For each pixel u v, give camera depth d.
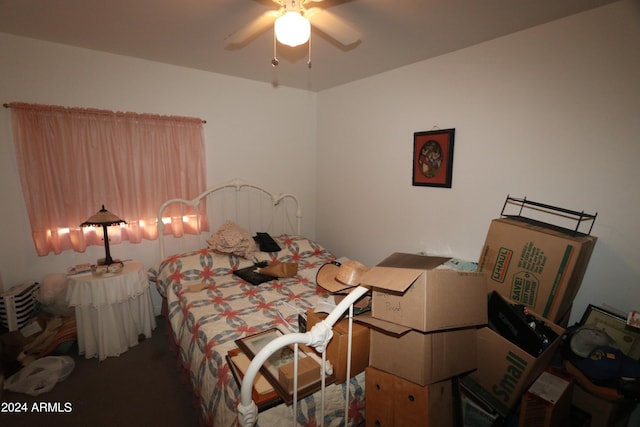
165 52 2.35
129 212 2.57
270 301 2.01
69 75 2.27
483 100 2.02
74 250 2.40
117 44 2.20
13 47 2.08
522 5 1.52
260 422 1.09
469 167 2.14
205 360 1.51
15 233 2.23
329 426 1.24
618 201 1.54
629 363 1.28
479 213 2.11
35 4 1.62
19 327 2.14
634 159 1.48
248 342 1.38
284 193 3.48
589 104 1.59
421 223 2.51
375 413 1.25
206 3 1.58
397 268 1.18
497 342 1.30
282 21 1.28
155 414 1.76
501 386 1.31
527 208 1.86
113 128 2.43
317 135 3.61
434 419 1.15
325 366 1.18
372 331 1.26
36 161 2.18
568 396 1.31
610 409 1.27
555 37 1.68
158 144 2.63
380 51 2.19
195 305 1.95
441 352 1.17
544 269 1.47
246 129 3.13
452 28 1.80
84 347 2.24
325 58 2.38
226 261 2.59
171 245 2.86
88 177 2.39
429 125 2.37
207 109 2.88
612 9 1.49
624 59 1.47
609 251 1.58
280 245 2.99
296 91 3.40
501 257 1.63
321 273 1.76
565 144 1.69
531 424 1.25
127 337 2.36
